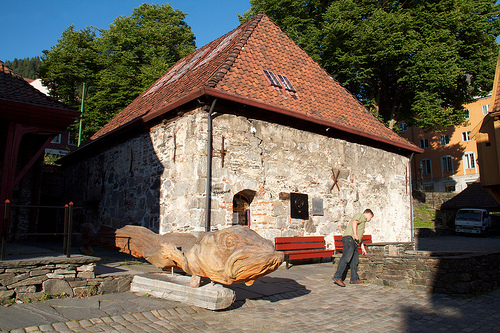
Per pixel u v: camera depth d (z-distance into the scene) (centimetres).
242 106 941
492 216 2675
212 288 512
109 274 574
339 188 1156
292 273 849
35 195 1334
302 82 1209
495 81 1301
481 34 2073
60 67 2444
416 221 2772
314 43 1941
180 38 2639
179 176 930
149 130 1089
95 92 2505
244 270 446
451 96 2158
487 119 1295
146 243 591
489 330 481
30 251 712
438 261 673
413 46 1812
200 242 493
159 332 436
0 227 870
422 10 2014
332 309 567
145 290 567
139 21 2672
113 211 1228
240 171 927
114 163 1263
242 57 1087
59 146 3247
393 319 523
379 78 2122
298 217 1027
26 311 452
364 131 1209
